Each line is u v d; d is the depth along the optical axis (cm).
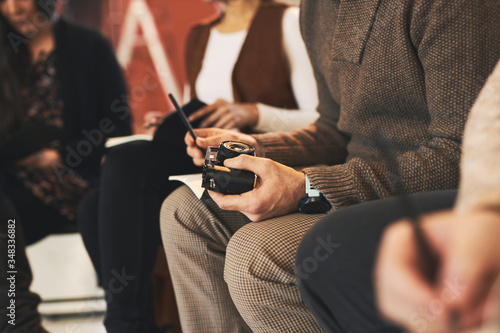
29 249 257
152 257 135
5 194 164
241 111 152
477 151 50
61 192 184
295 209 100
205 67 186
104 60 200
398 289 43
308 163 126
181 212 109
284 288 86
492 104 52
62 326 167
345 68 108
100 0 299
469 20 89
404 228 46
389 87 100
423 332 43
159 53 301
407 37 96
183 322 112
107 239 134
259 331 90
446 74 90
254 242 90
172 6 299
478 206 45
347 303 65
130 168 135
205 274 109
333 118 129
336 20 113
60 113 193
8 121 187
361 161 94
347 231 68
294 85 171
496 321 40
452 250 43
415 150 100
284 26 170
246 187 97
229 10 185
